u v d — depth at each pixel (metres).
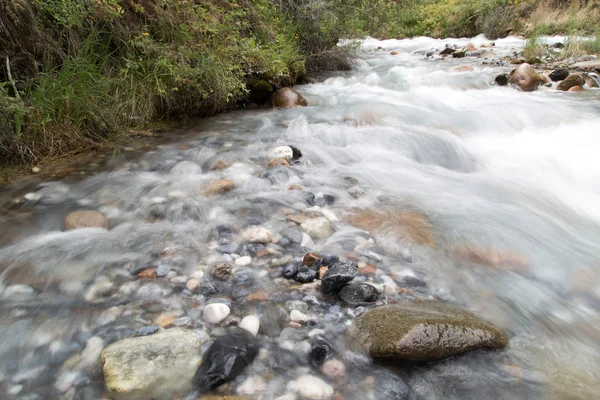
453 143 4.78
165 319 2.07
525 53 11.30
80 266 2.49
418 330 1.85
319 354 1.86
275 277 2.42
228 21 6.43
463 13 19.09
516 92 7.61
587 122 5.49
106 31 4.93
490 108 6.01
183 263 2.54
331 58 9.66
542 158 4.52
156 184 3.65
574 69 9.05
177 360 1.77
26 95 4.09
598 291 2.39
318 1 8.92
